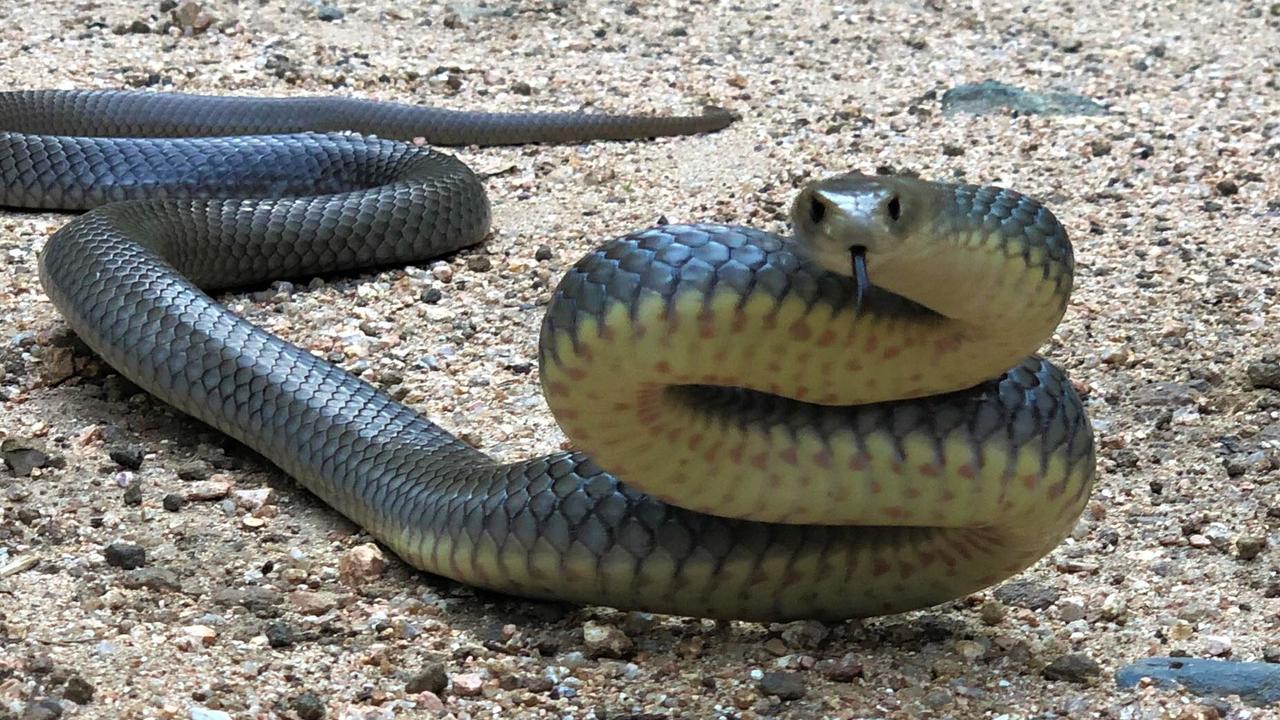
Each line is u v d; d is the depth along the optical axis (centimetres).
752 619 97
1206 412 118
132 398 117
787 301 84
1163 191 166
